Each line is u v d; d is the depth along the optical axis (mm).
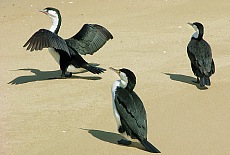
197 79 15141
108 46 19328
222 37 20328
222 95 14047
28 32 22062
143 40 20109
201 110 12992
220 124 12109
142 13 24906
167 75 15945
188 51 14969
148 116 12586
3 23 23656
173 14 24609
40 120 12398
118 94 10469
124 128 10438
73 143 11094
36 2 27500
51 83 15359
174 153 10578
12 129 11852
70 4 26875
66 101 13727
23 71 16703
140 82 15188
